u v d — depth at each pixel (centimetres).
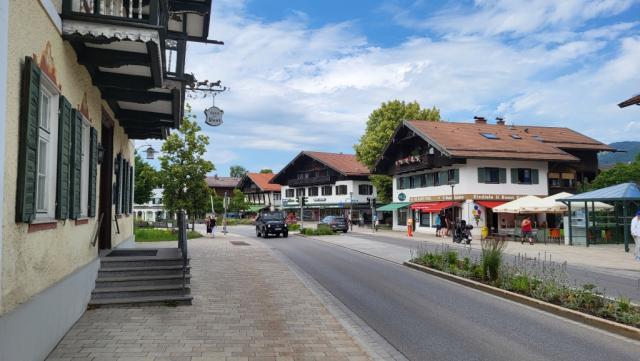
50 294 620
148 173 3272
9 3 488
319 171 6956
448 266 1473
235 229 5141
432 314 930
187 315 848
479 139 4047
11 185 507
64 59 708
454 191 3803
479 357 669
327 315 879
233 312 884
